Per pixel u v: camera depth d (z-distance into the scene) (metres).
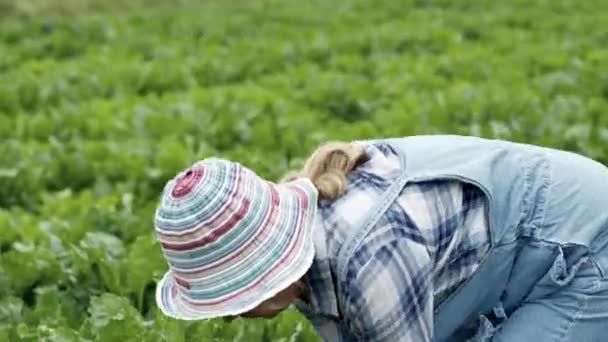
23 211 9.61
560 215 4.36
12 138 12.12
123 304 6.36
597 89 13.24
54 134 12.28
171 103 12.89
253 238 3.87
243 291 3.87
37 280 7.48
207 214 3.83
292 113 11.91
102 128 12.02
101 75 14.75
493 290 4.41
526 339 4.41
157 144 10.92
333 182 4.12
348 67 15.45
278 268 3.88
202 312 3.91
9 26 19.89
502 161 4.41
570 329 4.39
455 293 4.35
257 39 18.30
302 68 14.78
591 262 4.36
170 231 3.86
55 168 10.38
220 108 12.38
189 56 17.08
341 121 11.98
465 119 11.84
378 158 4.30
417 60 15.47
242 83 15.11
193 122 11.73
